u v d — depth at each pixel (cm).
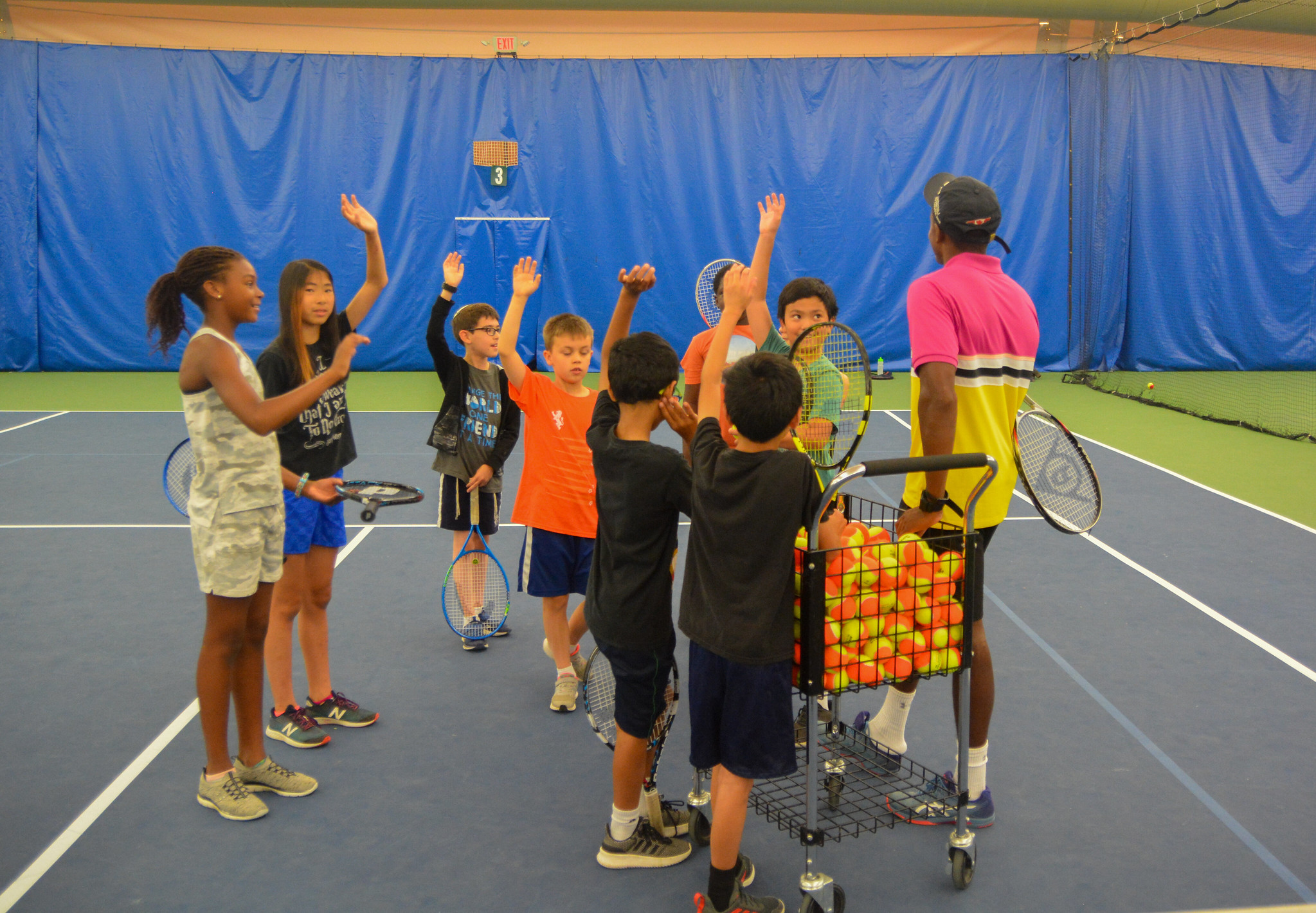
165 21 1359
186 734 347
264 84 1319
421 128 1340
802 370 303
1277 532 599
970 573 256
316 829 291
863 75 1337
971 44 1395
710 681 245
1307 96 1356
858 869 273
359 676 400
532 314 1370
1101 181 1349
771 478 230
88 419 983
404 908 254
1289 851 278
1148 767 325
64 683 386
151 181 1321
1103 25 1371
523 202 1359
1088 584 505
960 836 262
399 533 603
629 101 1341
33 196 1309
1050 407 1108
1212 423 1002
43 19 1341
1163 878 266
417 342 1376
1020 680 392
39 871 267
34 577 511
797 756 325
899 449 880
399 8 1340
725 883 244
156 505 659
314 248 1353
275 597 342
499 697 383
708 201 1357
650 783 284
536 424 369
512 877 269
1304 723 355
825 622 241
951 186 288
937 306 277
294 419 326
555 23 1390
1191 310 1396
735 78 1337
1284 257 1384
